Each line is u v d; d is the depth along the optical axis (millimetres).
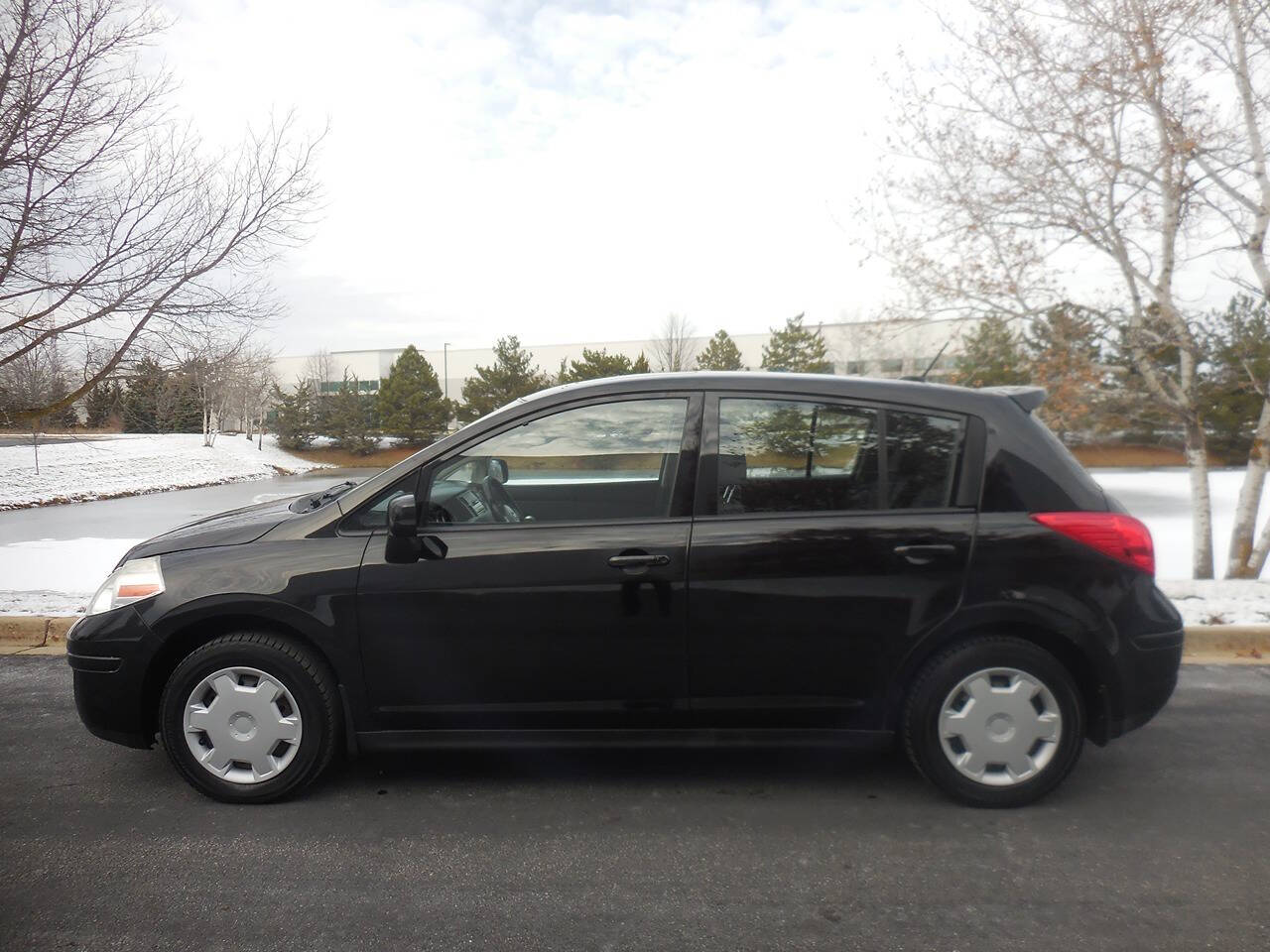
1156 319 7188
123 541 11344
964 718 3219
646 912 2619
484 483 3449
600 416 3430
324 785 3582
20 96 6656
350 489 3723
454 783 3602
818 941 2461
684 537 3250
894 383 3395
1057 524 3199
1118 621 3178
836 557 3205
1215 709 4453
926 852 2979
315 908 2646
